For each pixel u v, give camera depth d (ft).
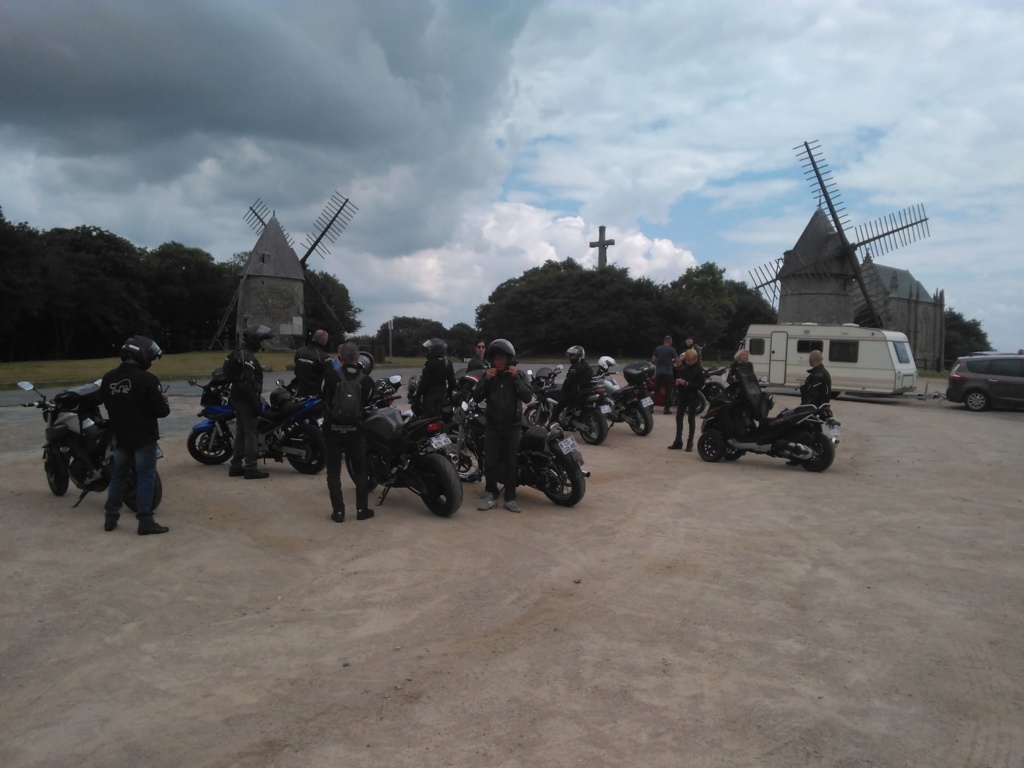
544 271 325.83
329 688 13.20
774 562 20.88
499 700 12.76
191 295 263.90
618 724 11.97
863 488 31.68
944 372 171.73
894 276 251.60
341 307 302.66
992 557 21.49
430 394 34.50
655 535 23.68
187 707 12.50
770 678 13.67
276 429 32.42
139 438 22.75
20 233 190.08
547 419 45.96
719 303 300.81
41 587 18.20
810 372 38.27
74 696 12.87
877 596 18.17
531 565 20.45
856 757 11.10
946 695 13.14
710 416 38.34
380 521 25.08
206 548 21.59
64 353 224.74
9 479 30.60
